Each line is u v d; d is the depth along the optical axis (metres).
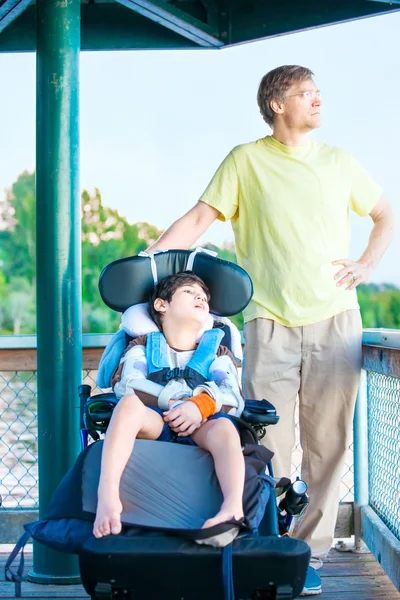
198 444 2.55
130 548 2.19
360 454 4.06
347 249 3.61
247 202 3.54
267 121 3.58
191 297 2.99
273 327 3.50
